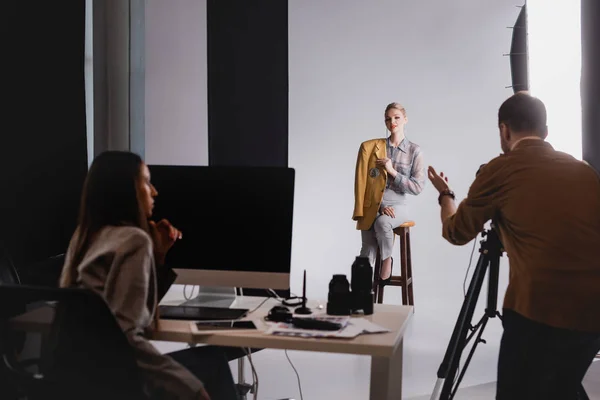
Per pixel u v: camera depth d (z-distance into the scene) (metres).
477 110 6.25
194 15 5.53
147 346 1.83
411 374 4.17
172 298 2.52
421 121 6.35
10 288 1.70
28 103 3.38
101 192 1.97
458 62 6.26
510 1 6.14
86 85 4.16
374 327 2.10
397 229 5.39
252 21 4.00
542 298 2.10
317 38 6.49
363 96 6.45
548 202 2.13
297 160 6.59
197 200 2.38
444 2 6.24
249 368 4.20
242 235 2.35
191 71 5.56
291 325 2.11
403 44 6.34
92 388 1.74
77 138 3.79
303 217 6.59
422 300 5.96
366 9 6.39
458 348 2.75
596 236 2.10
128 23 3.76
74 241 1.99
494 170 2.28
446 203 2.54
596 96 4.03
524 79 5.14
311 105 6.54
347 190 6.52
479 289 2.79
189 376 1.84
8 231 3.22
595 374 4.15
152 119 5.67
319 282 6.39
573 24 4.79
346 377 4.04
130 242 1.89
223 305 2.41
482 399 3.66
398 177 5.30
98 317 1.68
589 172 2.19
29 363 1.80
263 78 4.02
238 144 4.05
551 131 4.87
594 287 2.07
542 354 2.14
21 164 3.32
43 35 3.51
